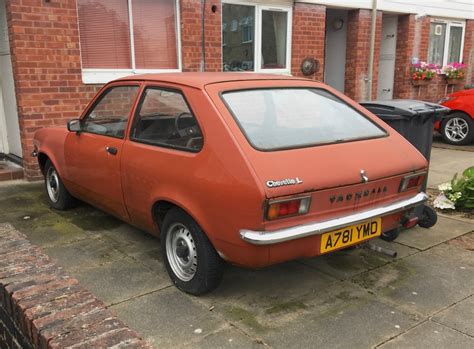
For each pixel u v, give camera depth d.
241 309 3.19
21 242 2.84
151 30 7.25
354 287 3.52
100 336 1.85
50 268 2.47
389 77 11.51
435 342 2.82
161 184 3.37
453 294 3.41
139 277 3.65
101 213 5.17
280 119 3.38
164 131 3.50
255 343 2.80
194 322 3.02
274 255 2.87
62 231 4.64
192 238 3.26
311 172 2.94
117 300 3.30
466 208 5.36
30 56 6.11
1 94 7.26
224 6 7.96
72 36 6.38
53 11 6.17
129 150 3.76
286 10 8.66
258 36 8.46
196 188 3.06
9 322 2.32
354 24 9.87
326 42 10.66
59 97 6.43
